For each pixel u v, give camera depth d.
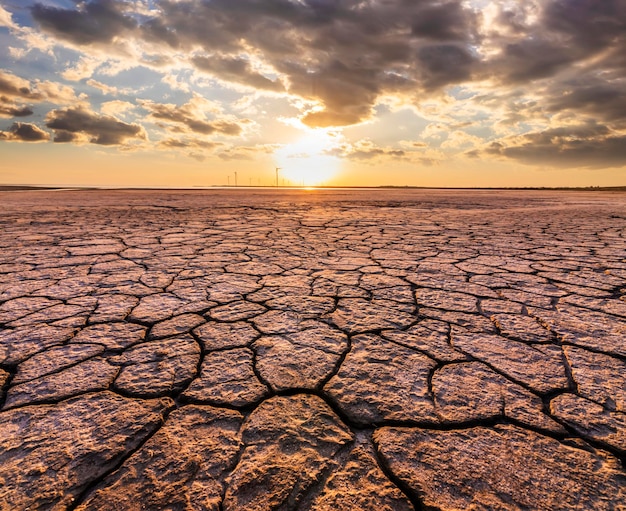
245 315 1.98
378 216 7.98
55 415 1.12
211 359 1.48
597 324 1.87
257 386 1.29
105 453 0.97
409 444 1.01
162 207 10.12
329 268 3.08
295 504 0.83
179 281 2.65
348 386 1.30
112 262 3.24
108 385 1.29
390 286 2.55
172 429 1.07
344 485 0.88
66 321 1.86
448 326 1.84
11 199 13.12
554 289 2.49
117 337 1.68
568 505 0.83
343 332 1.76
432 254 3.69
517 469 0.93
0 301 2.15
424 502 0.84
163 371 1.39
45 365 1.42
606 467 0.93
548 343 1.65
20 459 0.95
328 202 13.45
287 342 1.65
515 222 6.74
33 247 3.88
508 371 1.40
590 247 4.08
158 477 0.90
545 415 1.14
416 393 1.26
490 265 3.21
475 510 0.81
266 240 4.55
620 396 1.23
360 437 1.04
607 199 17.09
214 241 4.45
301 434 1.05
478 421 1.11
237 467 0.93
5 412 1.13
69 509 0.81
